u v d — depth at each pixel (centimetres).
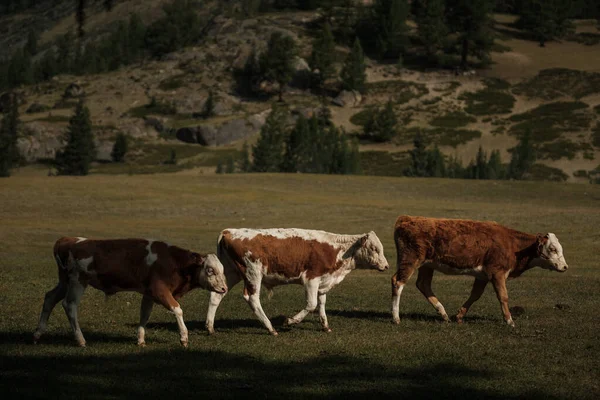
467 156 12900
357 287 2086
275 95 17025
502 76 17388
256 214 4869
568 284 2152
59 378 955
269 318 1499
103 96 17262
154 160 13550
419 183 7050
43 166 13688
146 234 3750
